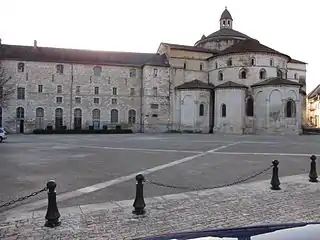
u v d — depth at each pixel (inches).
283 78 2272.4
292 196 365.7
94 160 693.3
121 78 2532.0
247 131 2182.6
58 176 492.4
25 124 2316.7
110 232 243.9
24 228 250.5
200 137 1694.1
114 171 542.3
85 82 2459.4
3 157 749.3
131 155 794.8
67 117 2409.0
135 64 2559.1
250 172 537.0
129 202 332.8
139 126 2541.8
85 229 249.8
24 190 392.2
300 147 1035.9
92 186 416.2
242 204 328.5
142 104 2522.1
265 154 816.3
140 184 296.7
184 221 271.9
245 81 2266.2
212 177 489.1
